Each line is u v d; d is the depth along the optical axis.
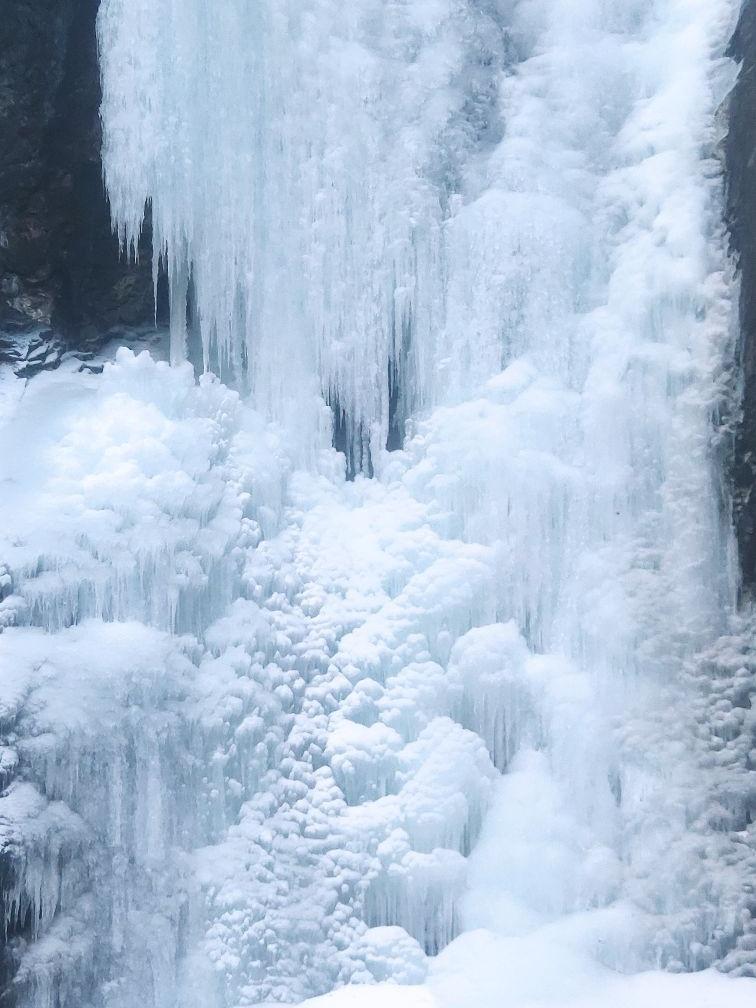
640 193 12.08
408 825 10.27
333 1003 9.20
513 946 9.71
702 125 12.06
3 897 8.53
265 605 10.59
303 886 9.83
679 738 10.59
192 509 10.30
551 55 12.70
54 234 11.45
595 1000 9.19
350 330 11.88
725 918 9.88
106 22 11.17
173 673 9.73
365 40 12.30
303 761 10.23
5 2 10.84
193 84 11.25
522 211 11.92
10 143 11.07
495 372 11.87
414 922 10.14
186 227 11.25
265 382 11.60
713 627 11.00
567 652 11.08
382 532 11.36
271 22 11.60
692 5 12.61
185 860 9.48
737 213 11.56
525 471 11.23
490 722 10.86
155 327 11.80
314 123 11.78
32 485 10.02
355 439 12.08
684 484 11.23
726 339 11.39
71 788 9.05
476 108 12.62
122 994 9.00
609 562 11.15
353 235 11.90
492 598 11.15
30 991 8.57
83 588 9.63
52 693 9.05
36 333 11.41
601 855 10.23
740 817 10.39
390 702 10.62
